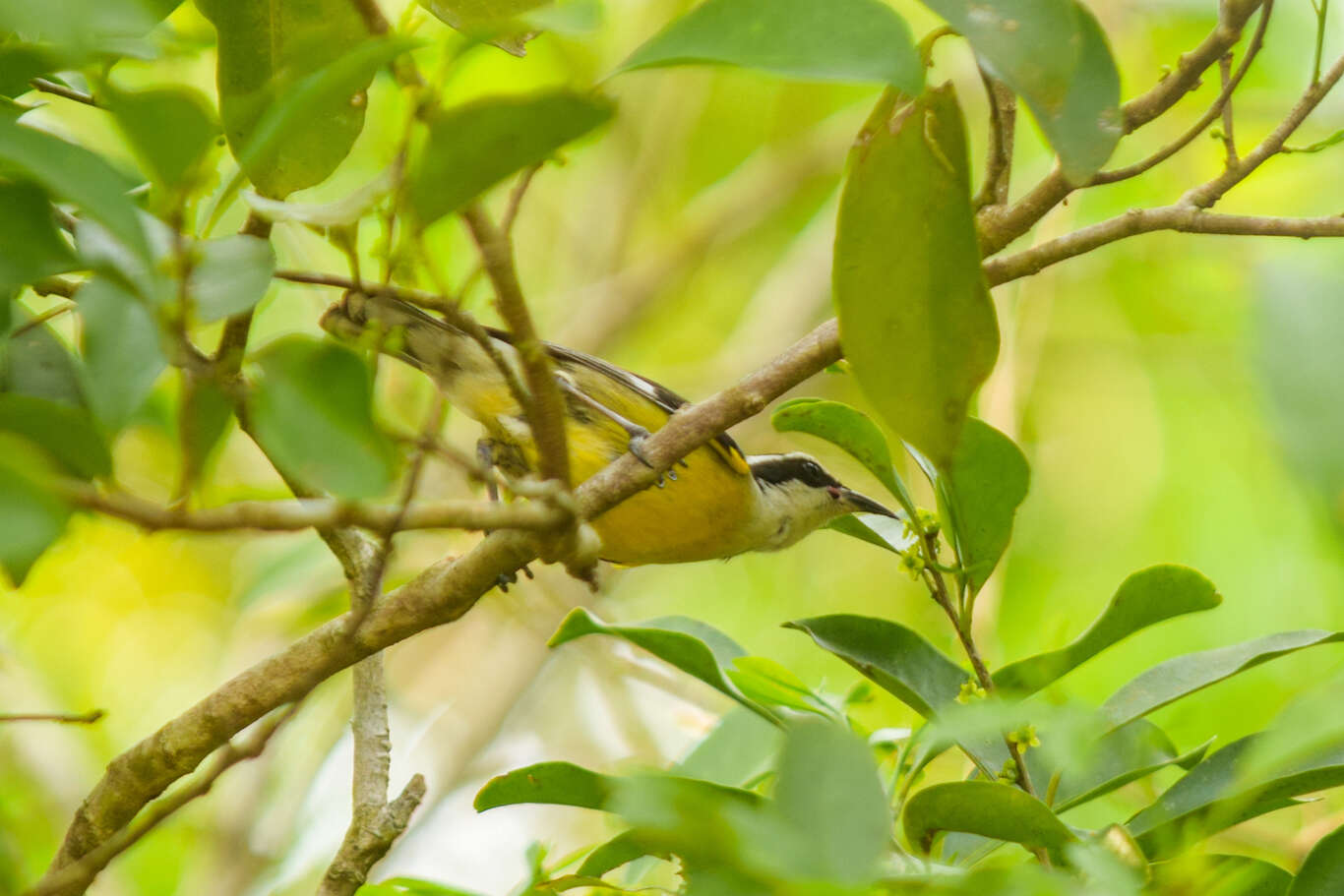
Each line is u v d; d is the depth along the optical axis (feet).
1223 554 49.11
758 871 10.47
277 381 12.51
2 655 41.06
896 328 16.20
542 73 47.06
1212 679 19.47
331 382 12.62
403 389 43.09
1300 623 45.34
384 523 13.47
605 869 19.16
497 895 44.68
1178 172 55.21
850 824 10.44
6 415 12.80
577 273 65.98
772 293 65.51
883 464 22.04
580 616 20.47
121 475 41.75
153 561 51.57
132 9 11.21
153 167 12.07
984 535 20.57
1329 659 39.75
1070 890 12.40
